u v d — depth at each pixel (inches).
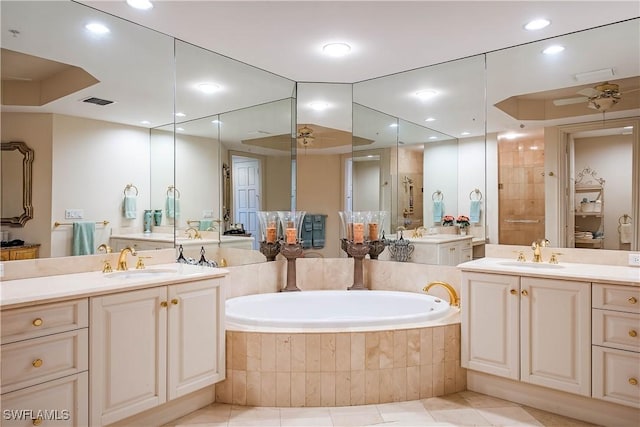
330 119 152.9
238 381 100.8
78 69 96.1
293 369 99.2
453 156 134.3
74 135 95.9
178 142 118.3
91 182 99.2
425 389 104.7
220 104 128.6
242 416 95.0
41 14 89.8
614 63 107.3
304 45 116.6
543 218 120.0
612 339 88.4
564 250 116.2
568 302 93.1
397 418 94.5
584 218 113.6
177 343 90.4
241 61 129.3
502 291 101.9
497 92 125.1
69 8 93.7
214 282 98.4
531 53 118.3
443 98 135.0
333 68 135.9
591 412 93.3
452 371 108.0
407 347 103.1
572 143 115.0
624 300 87.0
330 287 150.8
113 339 79.5
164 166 115.3
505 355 101.4
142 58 107.8
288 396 99.3
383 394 101.4
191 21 102.3
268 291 142.3
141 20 101.7
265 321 103.9
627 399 86.6
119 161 104.8
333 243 155.3
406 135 142.8
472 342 106.6
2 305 65.3
